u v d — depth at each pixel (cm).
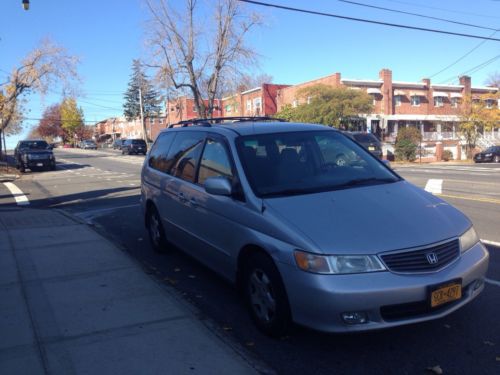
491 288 516
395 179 505
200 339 410
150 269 633
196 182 552
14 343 409
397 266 362
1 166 2923
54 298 512
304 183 462
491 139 5025
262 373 358
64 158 4500
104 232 877
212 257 512
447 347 391
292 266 374
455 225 410
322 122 3884
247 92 5669
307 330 429
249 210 435
